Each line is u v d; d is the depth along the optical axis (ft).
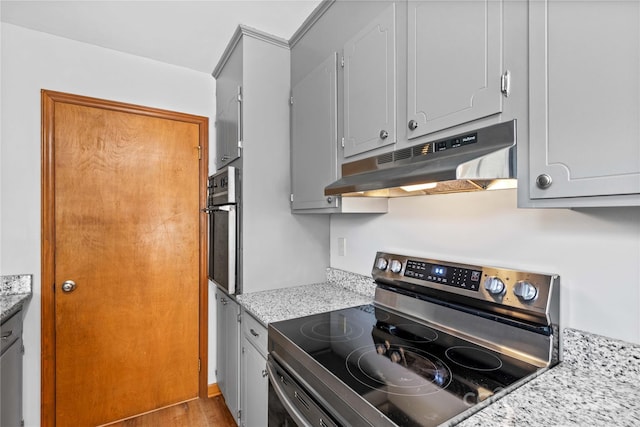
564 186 2.32
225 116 7.07
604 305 2.89
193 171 7.63
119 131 6.83
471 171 2.66
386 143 3.91
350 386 2.71
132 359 6.96
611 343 2.80
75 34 6.19
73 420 6.37
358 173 4.42
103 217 6.68
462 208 4.19
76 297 6.42
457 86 3.05
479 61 2.86
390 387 2.69
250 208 6.07
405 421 2.23
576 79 2.25
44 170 6.11
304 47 5.93
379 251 5.56
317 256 6.75
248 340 5.49
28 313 5.97
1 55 5.79
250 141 6.09
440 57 3.22
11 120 5.87
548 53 2.40
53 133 6.20
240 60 6.12
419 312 4.42
